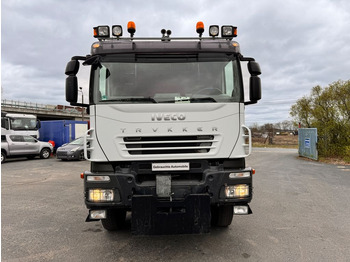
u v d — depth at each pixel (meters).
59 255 3.51
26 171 11.59
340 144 14.86
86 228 4.54
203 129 3.52
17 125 17.72
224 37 3.95
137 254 3.52
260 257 3.39
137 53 3.71
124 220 4.69
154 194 3.36
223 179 3.39
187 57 3.75
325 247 3.67
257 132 38.47
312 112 15.80
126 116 3.49
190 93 3.66
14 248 3.73
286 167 12.00
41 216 5.20
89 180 3.37
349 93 14.23
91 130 3.50
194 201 3.24
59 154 15.56
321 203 5.94
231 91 3.68
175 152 3.50
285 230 4.33
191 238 4.04
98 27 3.83
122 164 3.53
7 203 6.18
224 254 3.49
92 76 3.63
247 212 3.52
